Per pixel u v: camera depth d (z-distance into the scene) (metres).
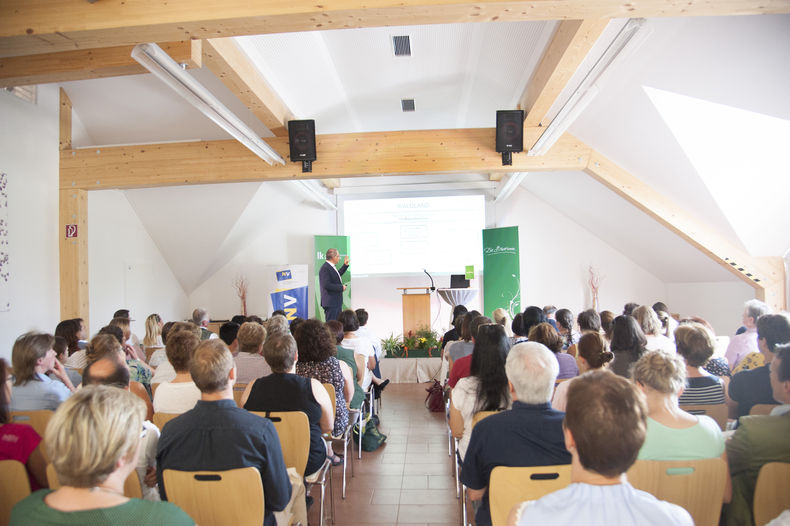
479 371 2.58
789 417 1.92
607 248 9.55
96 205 7.24
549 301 9.62
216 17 2.96
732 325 7.40
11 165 5.60
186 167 6.28
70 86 6.23
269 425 1.99
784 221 5.52
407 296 8.43
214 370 1.93
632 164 5.95
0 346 5.39
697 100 4.58
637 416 1.03
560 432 1.81
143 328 8.36
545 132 5.21
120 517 1.15
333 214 9.95
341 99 6.71
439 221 9.72
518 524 1.08
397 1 2.86
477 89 6.46
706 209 5.76
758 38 3.43
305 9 2.92
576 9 2.92
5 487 1.99
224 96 6.03
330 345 3.30
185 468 1.91
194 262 9.21
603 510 1.02
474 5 2.88
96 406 1.16
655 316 3.79
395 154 6.18
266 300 9.91
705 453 1.77
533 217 9.70
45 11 3.05
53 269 6.16
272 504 2.04
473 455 1.89
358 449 4.49
